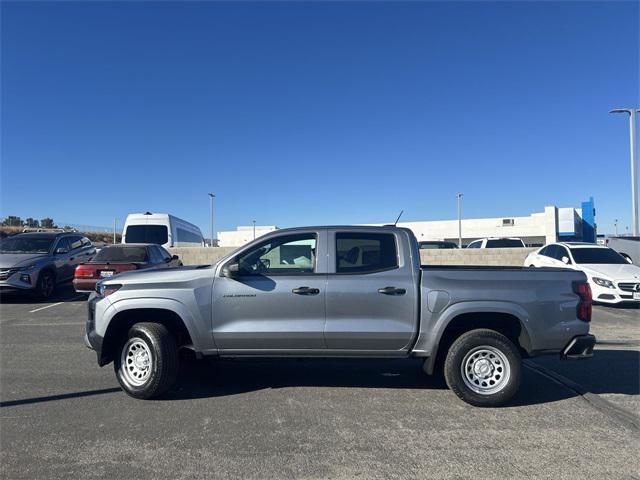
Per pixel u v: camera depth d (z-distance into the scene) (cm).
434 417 516
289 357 571
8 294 1473
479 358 551
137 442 449
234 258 576
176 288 568
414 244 575
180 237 1950
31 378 650
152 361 557
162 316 590
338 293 557
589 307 559
